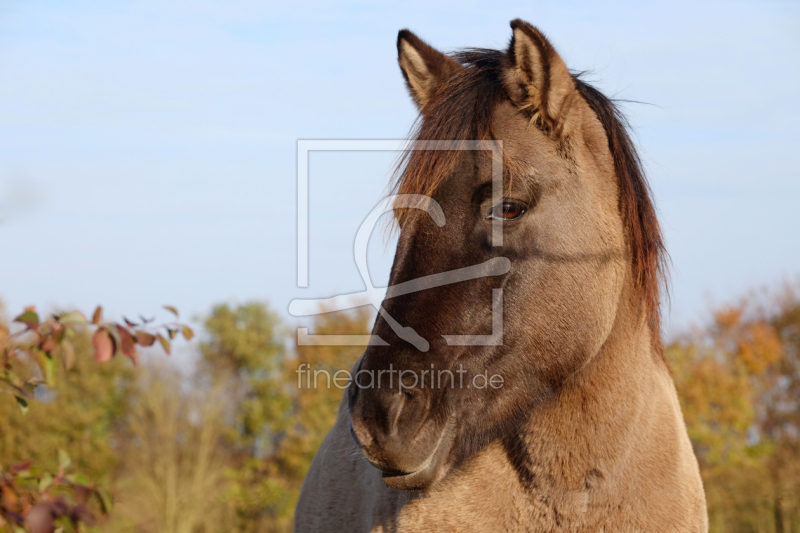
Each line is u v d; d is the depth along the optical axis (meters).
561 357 2.17
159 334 2.04
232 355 17.50
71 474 2.15
